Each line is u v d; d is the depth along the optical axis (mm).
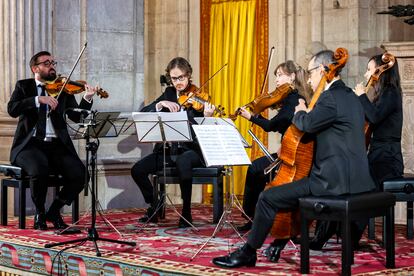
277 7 9070
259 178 6895
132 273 5516
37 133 7152
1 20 8477
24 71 8477
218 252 5934
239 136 5926
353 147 5227
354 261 5621
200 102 7383
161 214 7762
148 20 10133
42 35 8555
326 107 5148
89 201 8695
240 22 9359
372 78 6336
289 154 5352
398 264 5543
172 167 7457
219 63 9555
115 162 8820
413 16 8023
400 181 6340
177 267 5375
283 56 8977
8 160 8359
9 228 7199
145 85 10133
